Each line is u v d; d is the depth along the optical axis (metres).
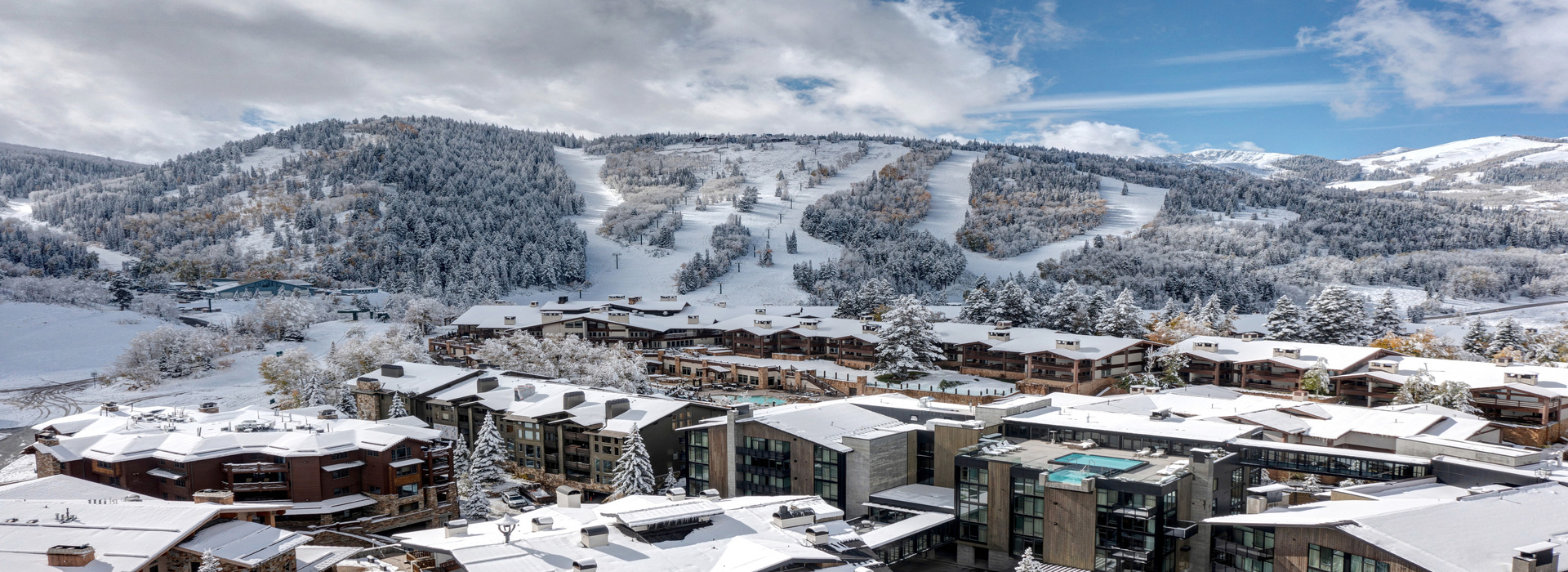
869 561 62.47
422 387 137.62
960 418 103.38
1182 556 78.38
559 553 59.66
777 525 66.25
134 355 190.12
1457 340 188.50
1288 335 179.38
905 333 173.25
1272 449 86.25
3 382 187.38
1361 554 60.69
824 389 170.38
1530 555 53.53
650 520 64.44
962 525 87.19
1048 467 83.12
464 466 117.12
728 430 101.19
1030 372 165.50
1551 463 78.62
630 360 172.50
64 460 95.75
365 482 99.19
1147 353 167.62
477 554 59.25
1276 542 66.69
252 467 95.25
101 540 66.06
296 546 71.00
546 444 121.75
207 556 63.28
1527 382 120.81
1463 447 79.69
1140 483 74.69
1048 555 80.50
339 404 135.88
